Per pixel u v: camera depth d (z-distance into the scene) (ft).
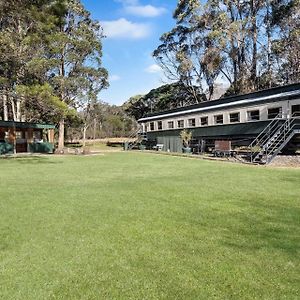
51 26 51.06
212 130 80.28
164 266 12.21
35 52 54.34
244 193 26.43
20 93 51.13
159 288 10.59
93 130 190.08
